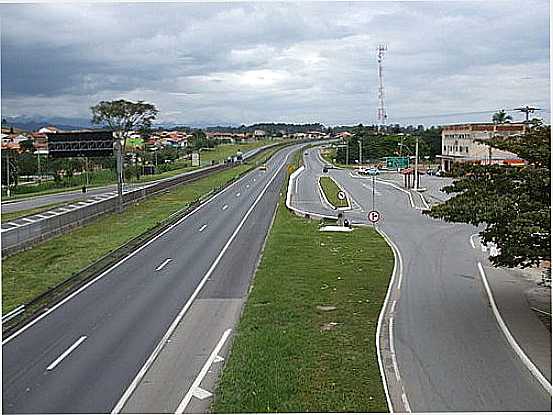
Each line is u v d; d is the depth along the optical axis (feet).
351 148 444.96
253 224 152.87
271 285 88.12
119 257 112.37
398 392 52.01
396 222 157.48
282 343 62.95
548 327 70.03
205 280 93.86
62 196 228.63
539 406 49.37
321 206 193.06
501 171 75.97
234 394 50.80
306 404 48.93
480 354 61.31
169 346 64.23
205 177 304.91
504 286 89.71
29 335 68.13
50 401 50.83
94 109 310.24
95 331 69.41
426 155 401.90
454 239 131.34
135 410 48.98
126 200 182.29
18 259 106.83
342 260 107.76
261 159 473.26
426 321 72.23
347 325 70.18
